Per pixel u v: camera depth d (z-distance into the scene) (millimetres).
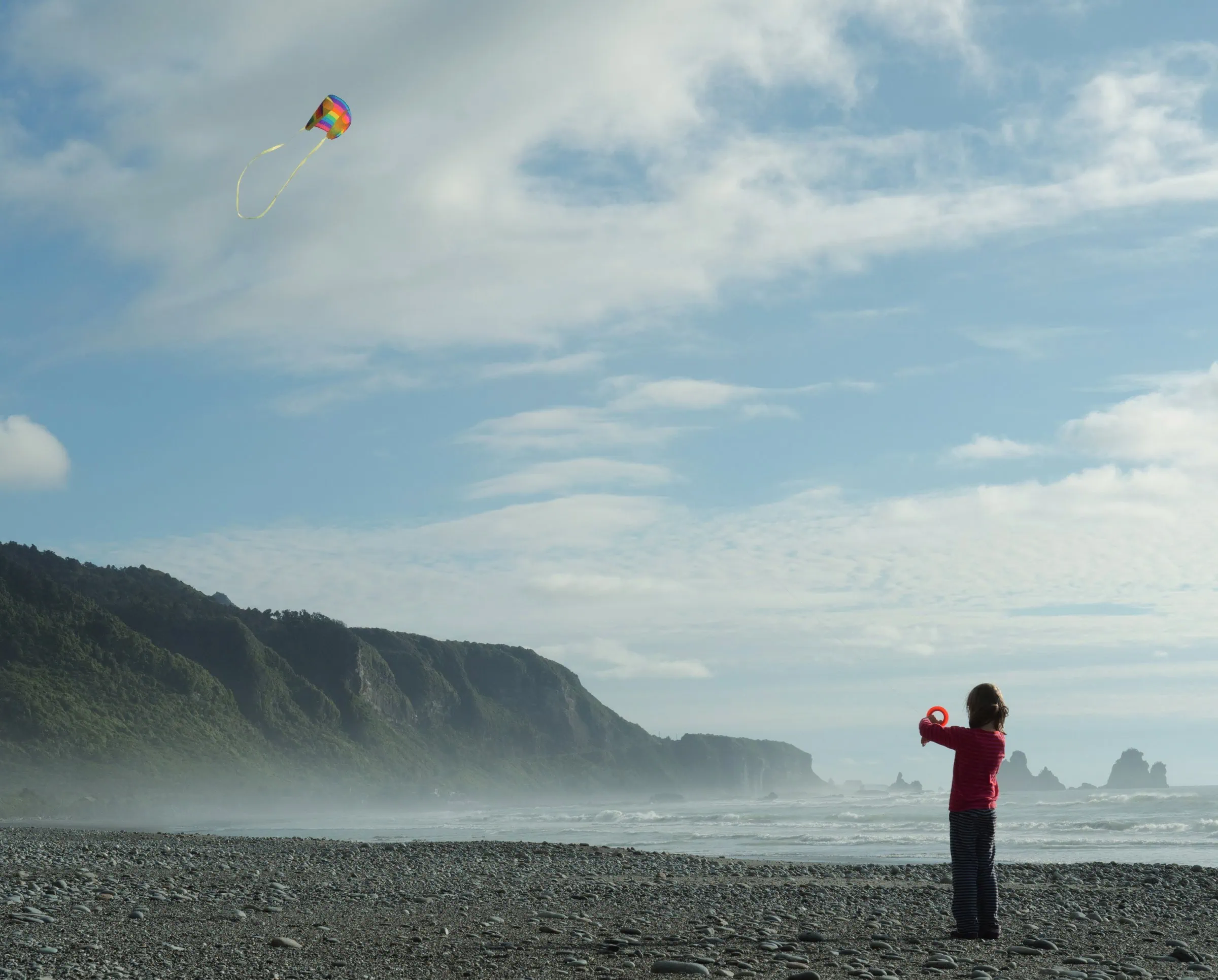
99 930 9992
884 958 8727
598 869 21547
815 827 51312
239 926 10547
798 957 8664
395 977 7551
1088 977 7809
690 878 19422
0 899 12312
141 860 21406
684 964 7855
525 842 30016
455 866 21469
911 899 14773
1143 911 13336
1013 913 12992
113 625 186250
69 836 32719
